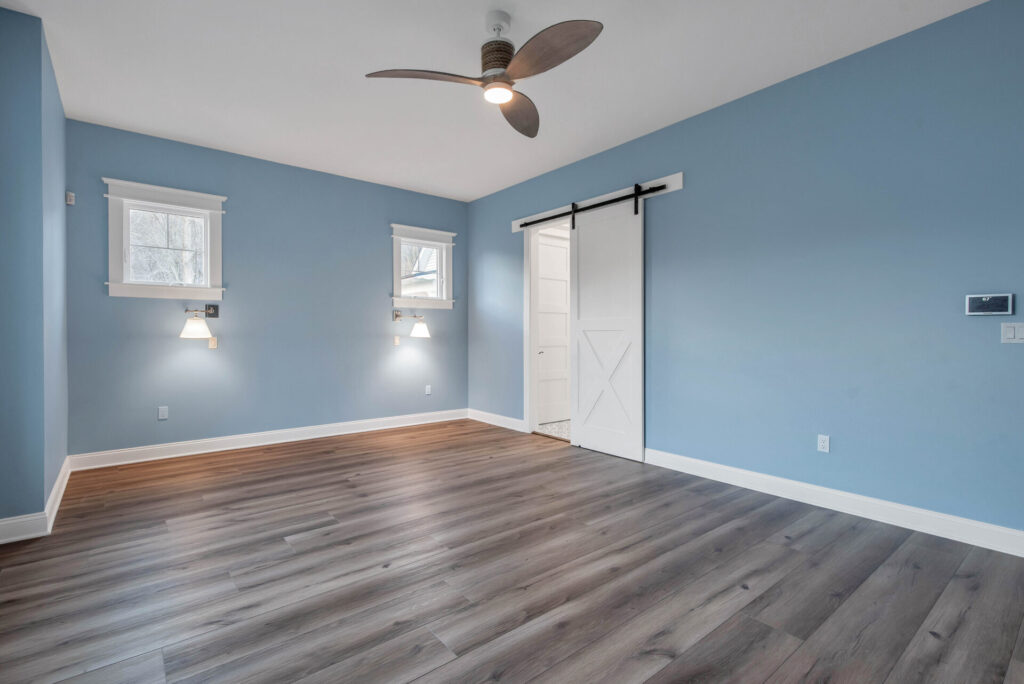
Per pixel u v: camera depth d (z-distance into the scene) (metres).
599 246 4.31
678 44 2.74
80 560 2.28
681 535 2.58
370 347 5.21
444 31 2.64
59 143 3.24
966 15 2.45
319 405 4.89
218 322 4.32
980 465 2.44
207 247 4.29
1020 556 2.32
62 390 3.35
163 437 4.09
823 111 2.97
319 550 2.40
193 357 4.21
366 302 5.18
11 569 2.19
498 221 5.49
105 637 1.71
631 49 2.79
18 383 2.50
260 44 2.75
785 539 2.53
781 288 3.16
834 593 2.01
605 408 4.29
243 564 2.25
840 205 2.90
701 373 3.61
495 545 2.46
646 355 3.97
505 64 2.58
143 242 4.05
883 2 2.38
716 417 3.52
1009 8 2.33
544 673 1.54
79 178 3.71
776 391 3.20
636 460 4.03
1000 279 2.37
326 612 1.87
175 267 4.18
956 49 2.48
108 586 2.05
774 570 2.21
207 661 1.59
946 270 2.53
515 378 5.30
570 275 4.59
